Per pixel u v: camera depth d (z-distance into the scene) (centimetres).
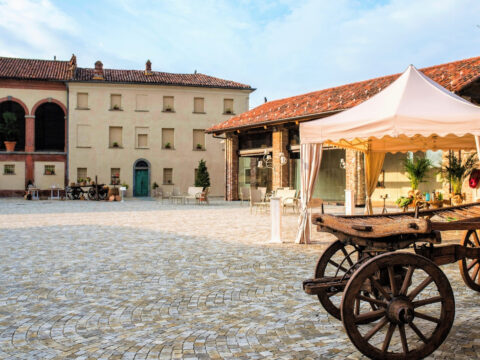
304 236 978
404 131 651
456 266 715
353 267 441
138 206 2392
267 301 528
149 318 470
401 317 346
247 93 3953
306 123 793
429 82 743
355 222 470
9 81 3584
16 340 407
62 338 412
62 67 3894
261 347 385
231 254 843
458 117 620
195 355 370
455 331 416
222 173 3912
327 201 2525
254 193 1905
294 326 439
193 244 973
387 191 2142
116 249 907
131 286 605
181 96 3838
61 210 2075
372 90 2128
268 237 1085
